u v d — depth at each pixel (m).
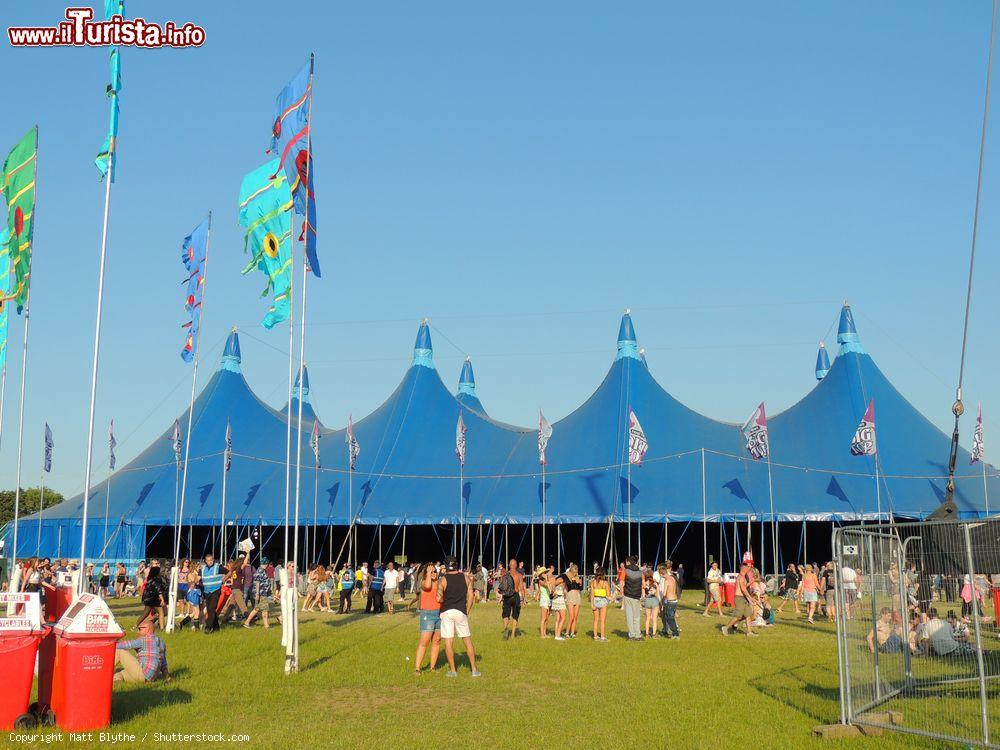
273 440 44.00
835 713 10.90
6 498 84.19
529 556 48.00
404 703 11.62
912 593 11.98
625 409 40.22
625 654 16.45
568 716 10.79
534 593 34.66
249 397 46.75
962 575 11.34
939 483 34.94
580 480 37.97
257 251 16.97
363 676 13.68
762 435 33.19
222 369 47.47
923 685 11.80
